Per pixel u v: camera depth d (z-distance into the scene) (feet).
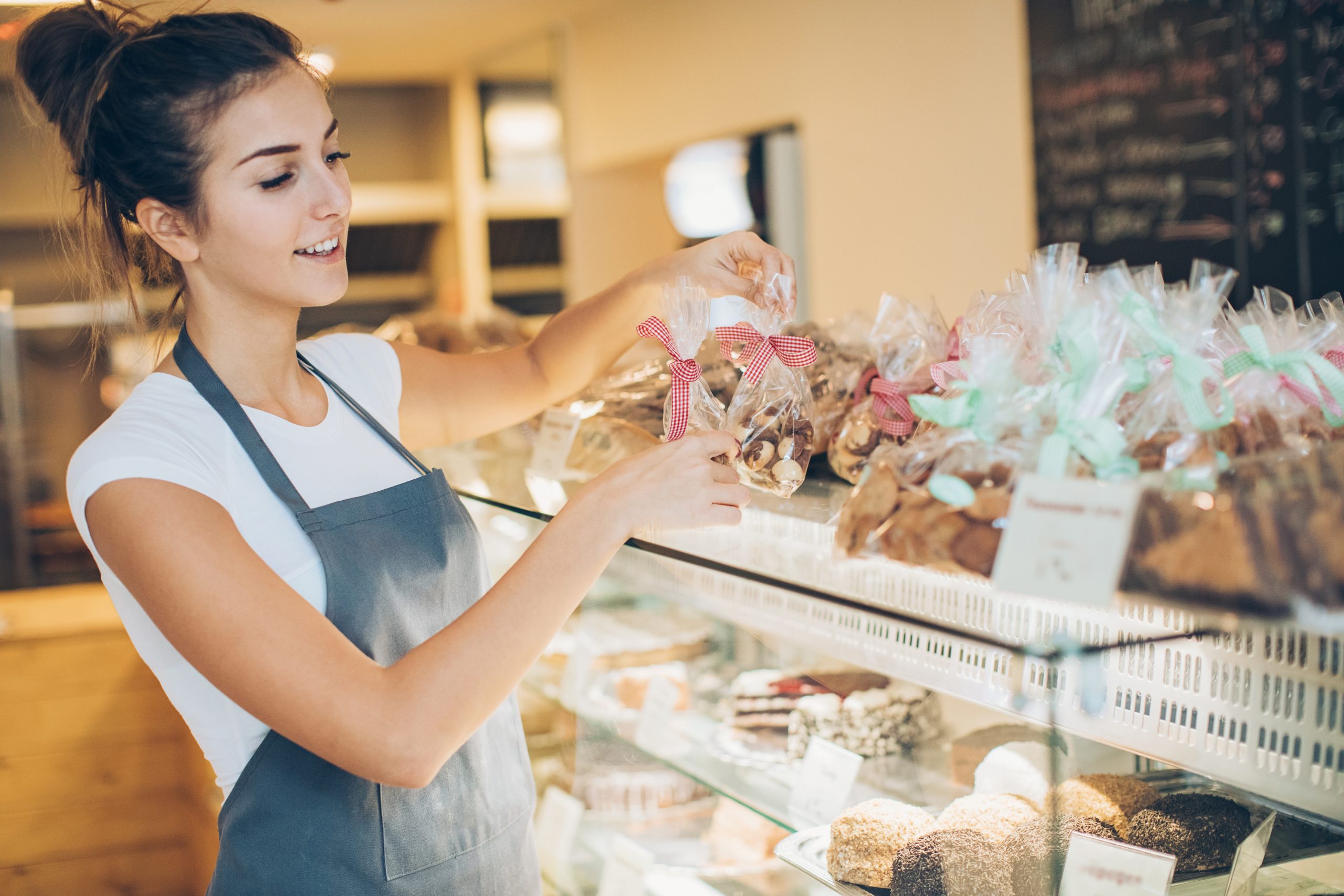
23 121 4.17
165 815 9.54
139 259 4.06
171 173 3.55
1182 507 2.60
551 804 5.86
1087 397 2.94
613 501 3.31
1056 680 2.74
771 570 3.52
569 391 5.09
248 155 3.55
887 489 3.12
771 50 13.11
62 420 16.90
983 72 10.43
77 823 9.32
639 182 17.16
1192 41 8.63
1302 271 8.15
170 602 3.13
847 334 5.05
